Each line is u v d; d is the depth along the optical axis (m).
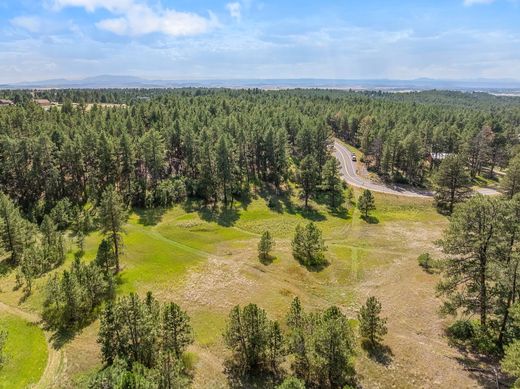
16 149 76.25
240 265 52.19
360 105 154.12
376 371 30.08
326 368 27.66
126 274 48.25
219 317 38.81
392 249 57.62
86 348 33.53
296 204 81.69
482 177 101.31
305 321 31.72
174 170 92.62
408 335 34.97
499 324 32.44
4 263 52.19
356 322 37.94
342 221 73.19
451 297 33.50
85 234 63.53
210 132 90.19
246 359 30.44
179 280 47.47
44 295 41.12
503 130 115.88
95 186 80.31
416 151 93.19
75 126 99.69
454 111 151.75
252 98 176.75
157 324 30.91
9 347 33.22
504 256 30.09
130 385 22.48
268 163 93.50
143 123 104.56
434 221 71.94
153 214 73.38
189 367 30.72
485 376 28.53
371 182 94.88
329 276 48.94
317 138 97.75
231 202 80.50
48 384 29.16
